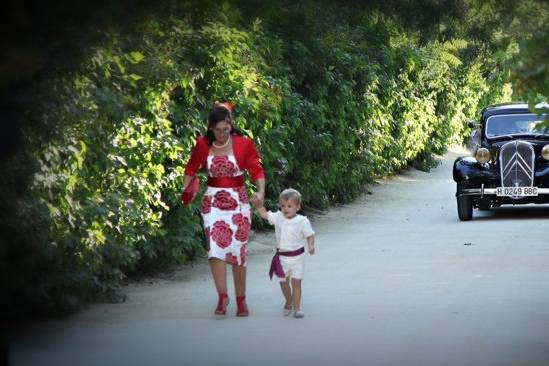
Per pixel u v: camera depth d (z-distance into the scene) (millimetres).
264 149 40438
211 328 22094
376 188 66812
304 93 48406
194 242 32188
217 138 23875
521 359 18141
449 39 46875
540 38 21406
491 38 46031
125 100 25281
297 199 22984
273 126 42031
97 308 25109
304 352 19203
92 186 25781
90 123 23531
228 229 23688
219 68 33469
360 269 30625
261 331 21547
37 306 23234
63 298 23531
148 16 21156
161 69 26469
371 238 39750
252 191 38406
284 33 45188
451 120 92062
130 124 27438
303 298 25609
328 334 20906
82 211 24344
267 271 31297
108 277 26281
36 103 19109
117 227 26266
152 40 26703
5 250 20594
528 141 47219
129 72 25859
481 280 27781
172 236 31125
